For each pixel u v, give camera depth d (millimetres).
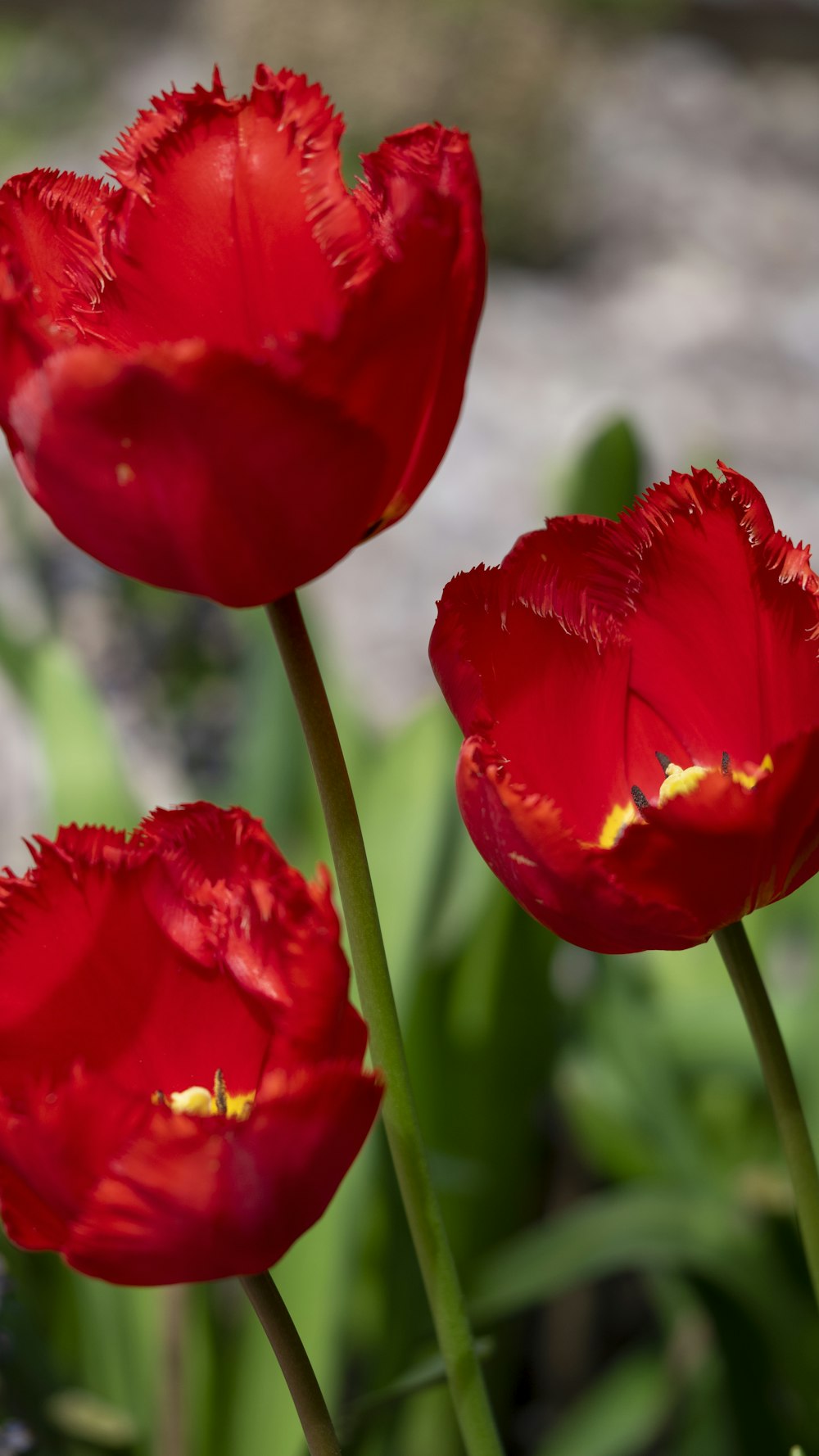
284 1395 1018
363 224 580
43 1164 551
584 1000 1362
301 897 573
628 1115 1328
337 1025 566
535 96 4629
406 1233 1118
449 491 3215
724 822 578
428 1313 1119
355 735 1348
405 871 1096
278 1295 566
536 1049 1301
